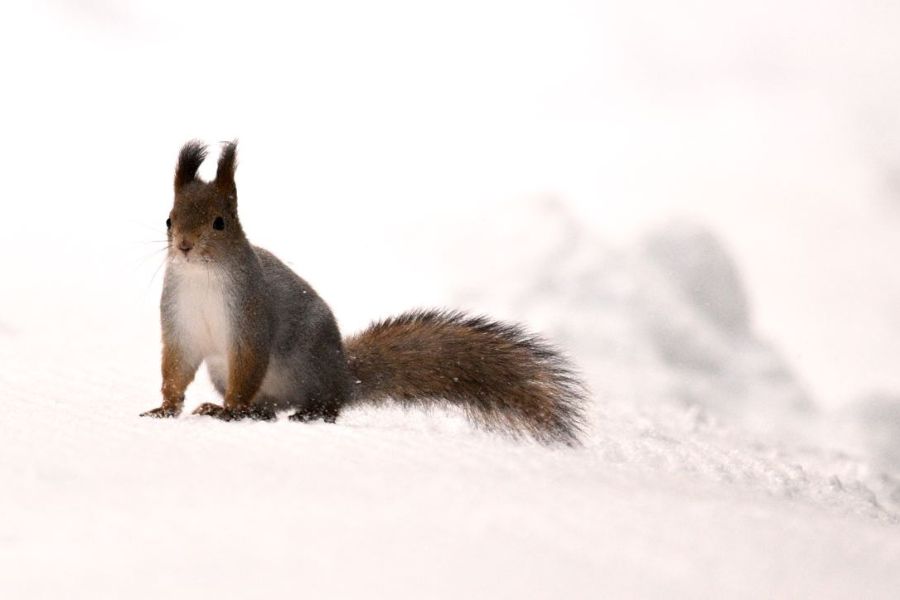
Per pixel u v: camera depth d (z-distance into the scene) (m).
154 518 5.13
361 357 10.51
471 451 7.39
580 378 14.26
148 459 6.35
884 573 5.36
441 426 10.25
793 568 5.25
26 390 9.88
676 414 13.26
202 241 9.05
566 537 5.27
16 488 5.62
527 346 10.59
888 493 11.02
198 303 9.23
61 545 4.75
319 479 5.98
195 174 9.35
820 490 10.12
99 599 4.16
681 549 5.32
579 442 10.06
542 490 6.16
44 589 4.25
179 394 9.32
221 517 5.17
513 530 5.28
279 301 9.65
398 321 10.92
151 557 4.61
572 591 4.55
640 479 7.23
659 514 5.93
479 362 10.52
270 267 9.80
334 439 7.38
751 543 5.60
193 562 4.56
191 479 5.86
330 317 10.02
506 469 6.81
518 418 10.41
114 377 11.33
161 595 4.21
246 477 5.95
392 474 6.23
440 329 10.70
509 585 4.54
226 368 9.80
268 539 4.88
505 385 10.48
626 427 11.52
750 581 4.98
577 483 6.55
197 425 7.77
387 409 10.62
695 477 8.64
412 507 5.50
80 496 5.49
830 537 6.02
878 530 6.91
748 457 10.95
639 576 4.84
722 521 5.98
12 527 4.99
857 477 11.79
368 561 4.68
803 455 12.51
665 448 10.48
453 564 4.72
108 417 8.28
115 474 5.94
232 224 9.20
